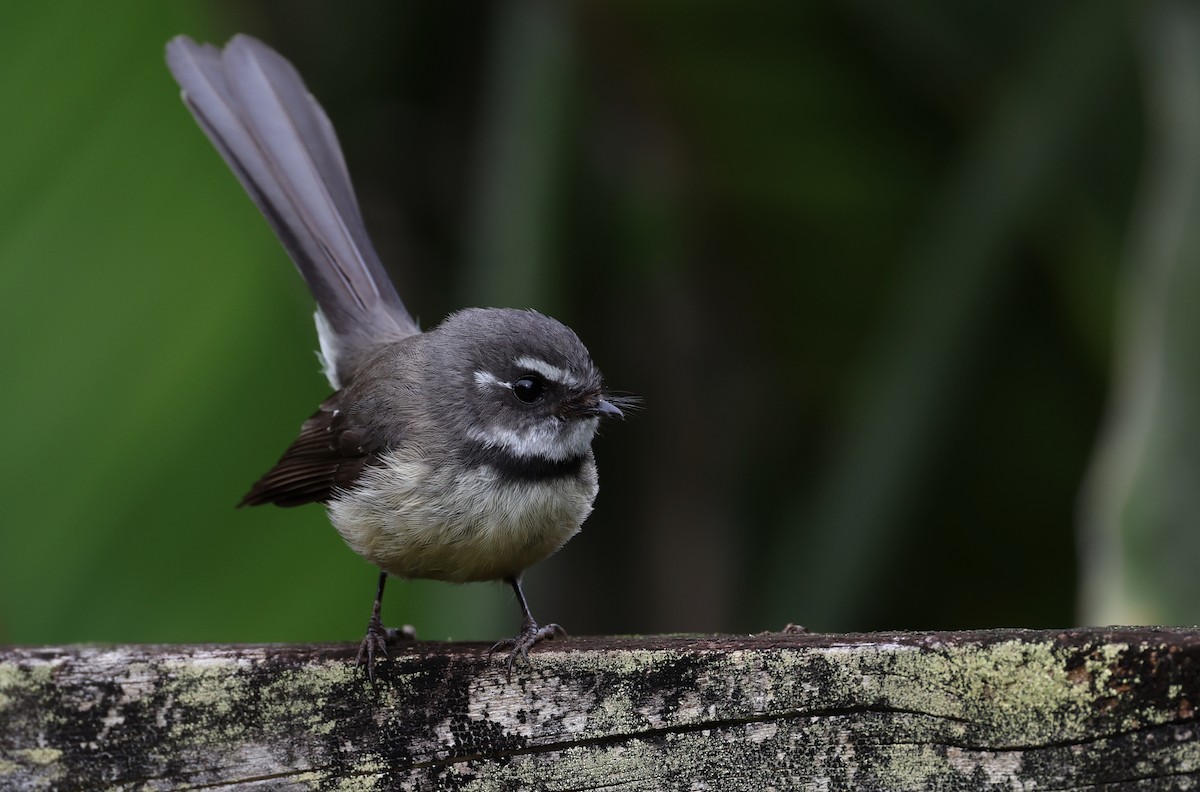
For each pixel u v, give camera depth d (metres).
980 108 13.29
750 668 6.08
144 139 10.52
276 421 10.52
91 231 10.27
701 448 15.21
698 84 13.66
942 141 13.73
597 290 14.95
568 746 6.31
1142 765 5.66
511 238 12.61
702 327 15.03
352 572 10.63
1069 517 14.55
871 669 5.94
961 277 12.52
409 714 6.45
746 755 6.11
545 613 15.02
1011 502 14.63
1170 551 8.84
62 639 9.86
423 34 15.33
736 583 15.06
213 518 10.28
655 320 15.06
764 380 15.05
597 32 13.32
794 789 6.05
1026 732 5.77
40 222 10.19
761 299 14.75
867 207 14.09
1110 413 11.90
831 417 14.93
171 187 10.53
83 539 9.96
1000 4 12.63
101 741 6.60
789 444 15.12
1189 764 5.61
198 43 10.80
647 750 6.21
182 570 10.21
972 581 14.98
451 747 6.42
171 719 6.57
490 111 13.38
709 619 14.98
